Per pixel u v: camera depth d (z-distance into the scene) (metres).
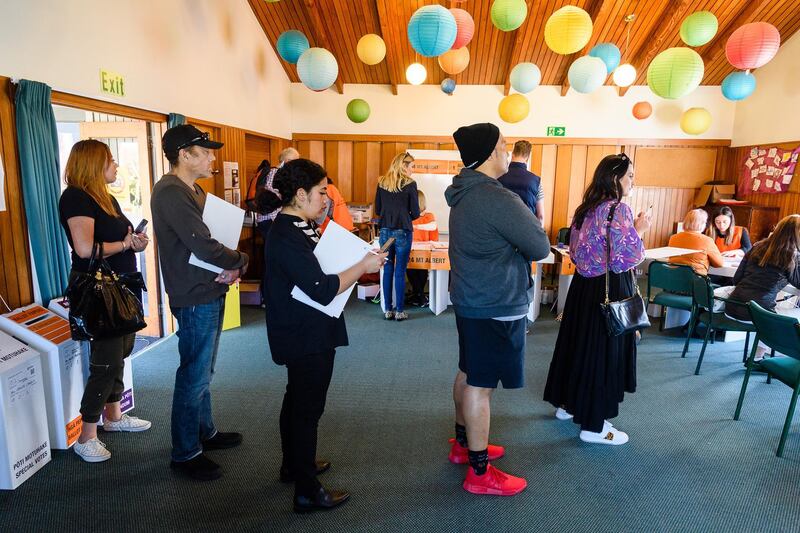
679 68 4.59
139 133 4.29
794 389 2.62
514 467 2.54
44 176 2.86
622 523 2.13
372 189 7.86
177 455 2.40
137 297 2.55
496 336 2.12
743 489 2.38
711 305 3.76
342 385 3.49
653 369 3.88
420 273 5.71
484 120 7.58
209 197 2.31
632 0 5.85
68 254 3.06
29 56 2.83
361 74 7.42
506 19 4.58
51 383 2.53
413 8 6.05
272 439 2.76
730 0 5.79
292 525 2.08
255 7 6.16
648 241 7.74
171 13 4.32
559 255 5.25
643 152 7.52
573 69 5.25
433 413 3.10
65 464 2.49
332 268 1.94
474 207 2.06
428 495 2.30
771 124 6.51
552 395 2.92
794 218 3.50
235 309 4.75
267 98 6.75
